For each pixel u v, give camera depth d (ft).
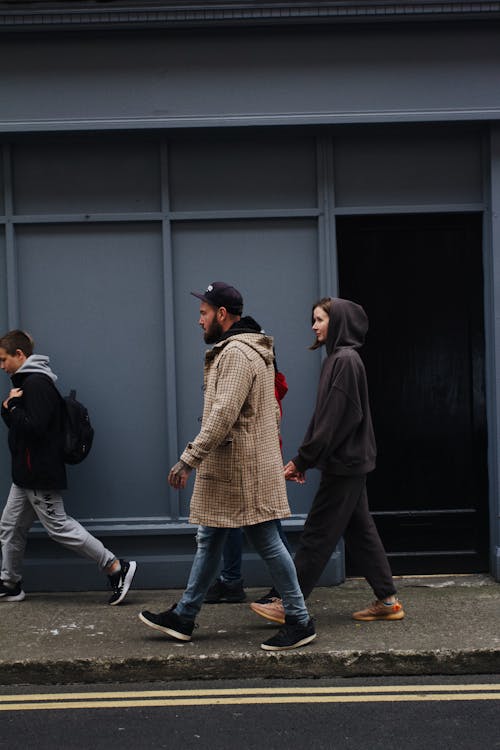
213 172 22.66
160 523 22.54
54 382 22.63
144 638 18.34
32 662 16.98
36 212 22.66
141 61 21.94
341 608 20.36
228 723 14.82
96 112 21.99
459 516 23.09
